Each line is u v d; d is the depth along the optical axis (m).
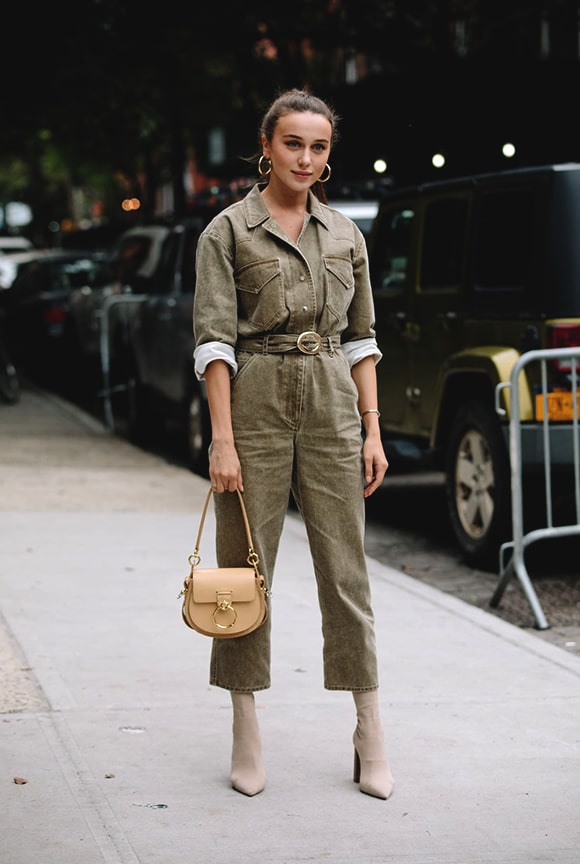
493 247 9.02
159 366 13.98
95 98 22.61
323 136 4.73
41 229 52.72
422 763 5.21
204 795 4.87
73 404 19.70
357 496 4.90
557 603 8.20
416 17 17.17
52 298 23.64
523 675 6.34
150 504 10.60
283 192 4.79
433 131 12.48
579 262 8.42
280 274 4.74
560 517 9.66
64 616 7.23
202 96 24.27
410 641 6.89
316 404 4.81
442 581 8.82
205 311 4.76
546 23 19.88
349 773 5.12
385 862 4.34
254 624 4.73
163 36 20.20
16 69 21.69
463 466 9.14
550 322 8.43
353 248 4.90
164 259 14.20
